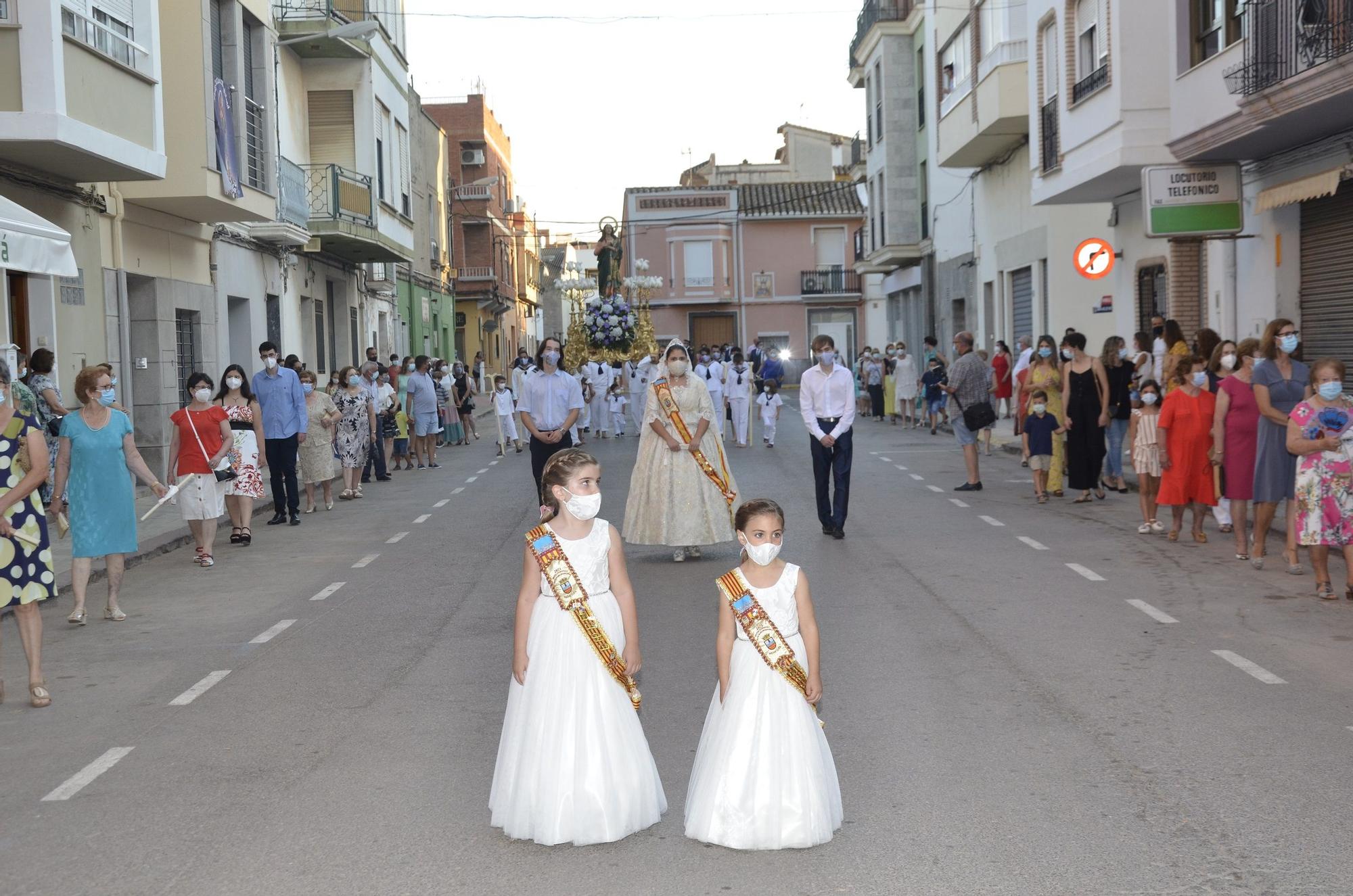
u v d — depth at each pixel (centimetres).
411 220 3697
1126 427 1652
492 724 678
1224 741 618
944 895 449
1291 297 1775
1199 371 1216
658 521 1179
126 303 1870
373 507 1733
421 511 1672
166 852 506
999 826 513
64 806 565
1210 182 1797
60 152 1496
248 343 2486
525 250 7900
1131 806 533
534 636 509
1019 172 3064
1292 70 1514
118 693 766
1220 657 785
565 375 1326
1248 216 1888
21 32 1415
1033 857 481
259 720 696
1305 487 938
